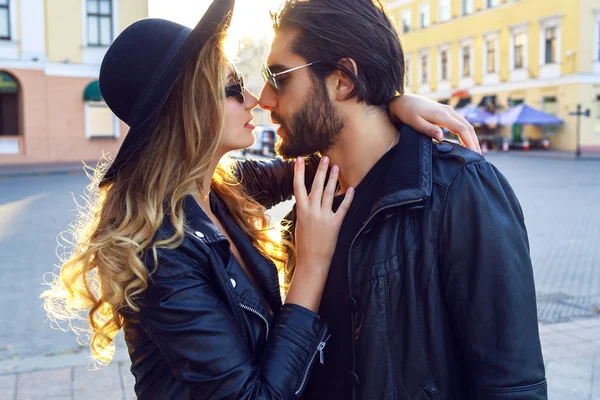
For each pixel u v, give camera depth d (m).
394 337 1.18
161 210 1.21
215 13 1.18
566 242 7.41
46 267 6.46
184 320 1.13
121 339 4.18
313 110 1.26
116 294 1.17
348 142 1.30
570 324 4.39
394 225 1.20
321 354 1.26
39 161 22.48
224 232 1.44
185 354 1.13
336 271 1.30
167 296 1.14
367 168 1.31
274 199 1.85
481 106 30.67
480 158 1.19
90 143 23.19
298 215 1.30
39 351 4.00
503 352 1.09
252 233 1.57
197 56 1.26
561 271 6.04
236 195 1.59
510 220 1.13
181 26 1.33
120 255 1.17
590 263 6.34
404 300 1.17
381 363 1.18
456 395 1.18
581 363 3.61
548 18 26.94
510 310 1.09
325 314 1.31
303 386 1.20
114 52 1.31
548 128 28.08
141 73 1.29
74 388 3.30
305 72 1.26
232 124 1.36
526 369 1.09
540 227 8.42
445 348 1.16
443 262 1.15
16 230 8.70
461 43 32.56
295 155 1.33
